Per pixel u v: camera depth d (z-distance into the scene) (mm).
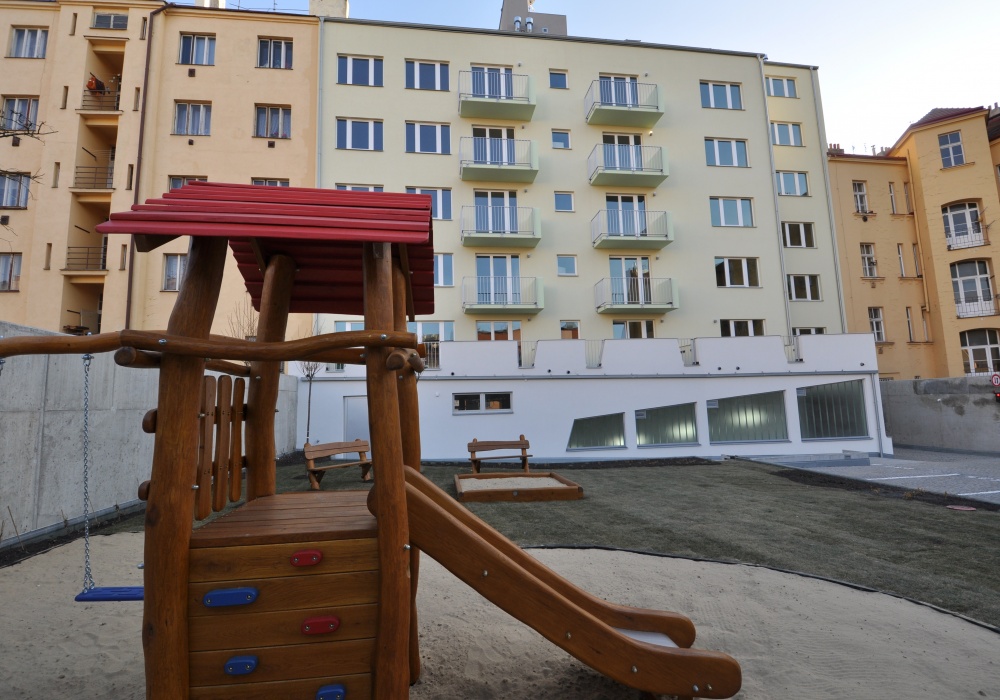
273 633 2168
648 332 20547
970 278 25250
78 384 6770
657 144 21516
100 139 19469
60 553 5648
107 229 2016
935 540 6605
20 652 3424
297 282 3805
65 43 18766
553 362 15953
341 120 19266
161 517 2059
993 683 3133
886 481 11570
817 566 5531
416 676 3088
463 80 20125
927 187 25859
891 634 3807
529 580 2490
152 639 2021
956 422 18609
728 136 22016
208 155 18484
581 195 20734
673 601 4410
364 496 3311
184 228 2051
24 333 5699
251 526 2377
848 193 26172
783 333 21031
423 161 19594
